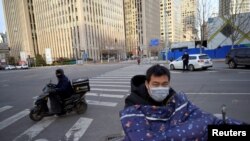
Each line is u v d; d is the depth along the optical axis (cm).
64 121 635
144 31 11925
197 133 167
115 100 872
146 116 178
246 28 3453
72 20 9294
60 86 673
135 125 171
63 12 9606
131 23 12469
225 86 1023
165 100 194
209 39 3791
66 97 688
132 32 12444
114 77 1742
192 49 4097
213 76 1420
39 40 11181
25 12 11019
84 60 7969
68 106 682
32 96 1109
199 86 1071
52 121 643
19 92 1289
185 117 184
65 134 527
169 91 199
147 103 187
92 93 1055
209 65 1898
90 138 489
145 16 12006
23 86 1581
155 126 175
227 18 3566
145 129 169
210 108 662
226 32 3619
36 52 11431
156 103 194
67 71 2994
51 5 10081
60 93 671
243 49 1805
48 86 688
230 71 1666
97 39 9875
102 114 680
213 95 843
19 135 545
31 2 11312
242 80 1169
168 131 167
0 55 9862
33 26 11400
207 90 953
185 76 1529
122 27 12369
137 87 200
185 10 5712
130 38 12494
